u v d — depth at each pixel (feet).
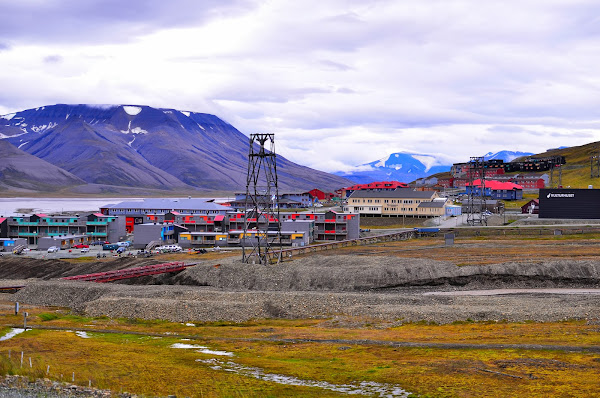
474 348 274.77
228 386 219.41
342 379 231.50
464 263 485.15
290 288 445.37
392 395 212.43
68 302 408.05
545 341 281.95
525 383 221.66
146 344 294.25
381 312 351.87
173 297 397.80
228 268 469.16
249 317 358.23
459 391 214.69
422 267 464.24
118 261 568.41
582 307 344.28
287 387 219.61
